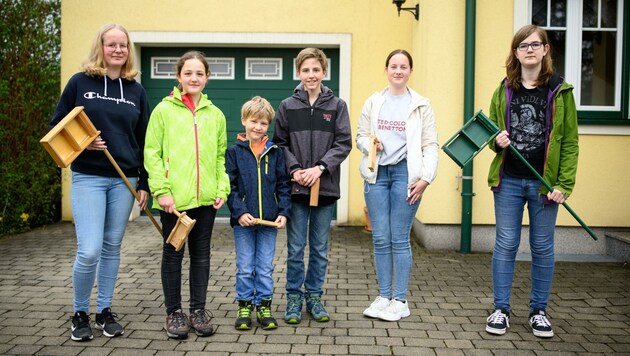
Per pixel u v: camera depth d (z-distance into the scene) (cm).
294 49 763
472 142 345
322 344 324
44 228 707
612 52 584
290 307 361
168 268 334
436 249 589
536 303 352
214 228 712
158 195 322
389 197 371
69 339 327
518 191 347
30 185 704
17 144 704
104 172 323
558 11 585
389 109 369
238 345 321
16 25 719
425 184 354
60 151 294
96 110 321
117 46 324
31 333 336
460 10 581
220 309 386
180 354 307
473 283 458
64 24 741
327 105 359
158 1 741
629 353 316
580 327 358
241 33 742
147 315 371
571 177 333
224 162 350
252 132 348
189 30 744
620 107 579
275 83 764
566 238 576
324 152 354
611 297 423
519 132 344
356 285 451
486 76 584
